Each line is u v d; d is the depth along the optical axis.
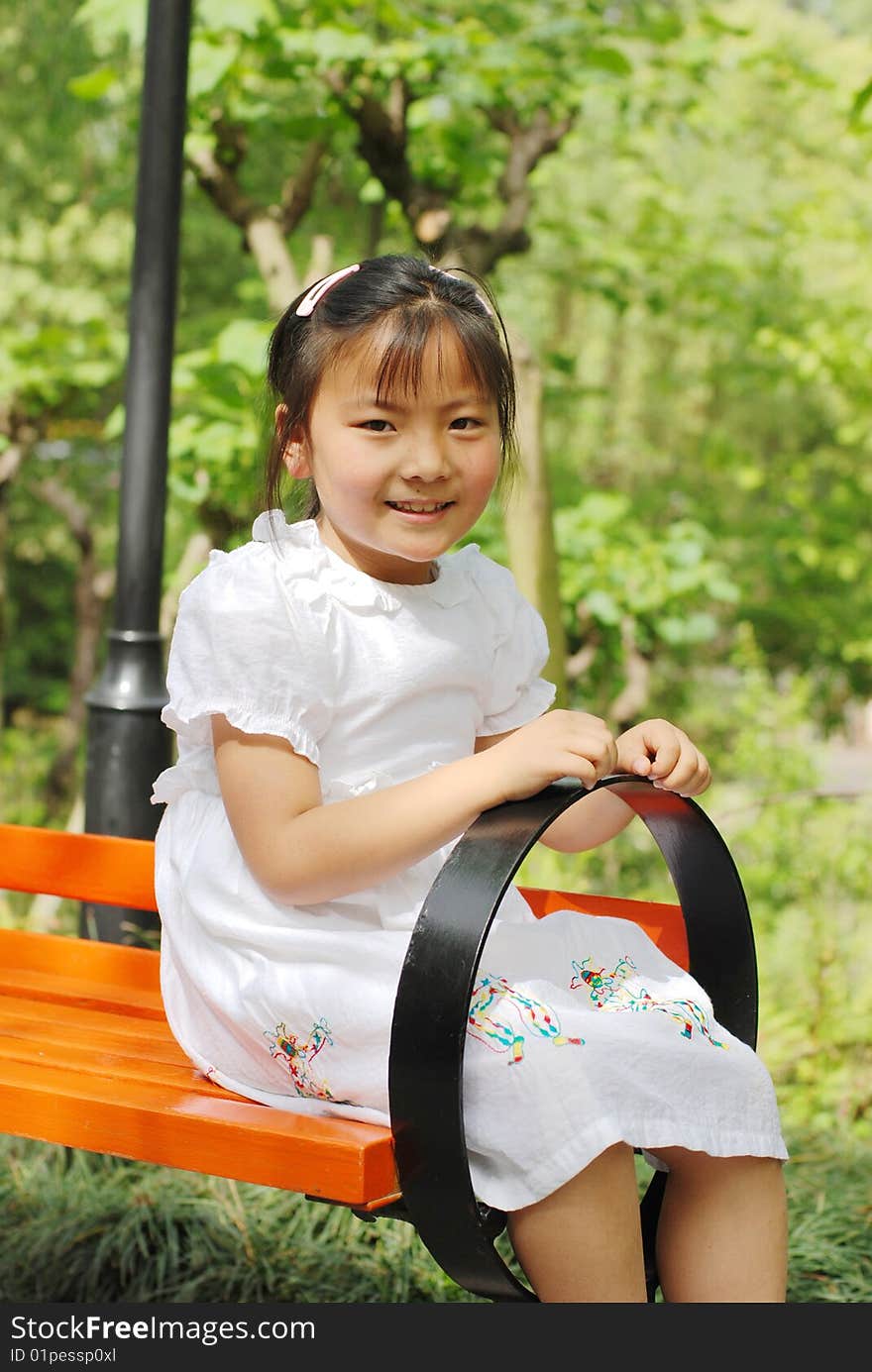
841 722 8.91
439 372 1.46
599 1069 1.29
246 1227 2.37
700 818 1.56
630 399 8.84
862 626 8.48
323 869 1.40
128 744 2.58
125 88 6.82
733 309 7.02
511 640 1.72
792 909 3.83
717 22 5.23
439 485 1.48
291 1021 1.43
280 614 1.50
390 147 4.77
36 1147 2.64
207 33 4.35
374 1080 1.39
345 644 1.54
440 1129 1.24
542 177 6.91
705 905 1.60
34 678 11.80
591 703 6.95
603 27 4.90
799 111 7.71
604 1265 1.28
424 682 1.57
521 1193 1.28
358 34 4.41
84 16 4.26
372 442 1.47
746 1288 1.36
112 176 7.82
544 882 3.66
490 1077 1.30
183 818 1.61
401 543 1.49
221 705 1.46
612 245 6.79
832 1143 2.80
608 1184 1.29
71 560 11.21
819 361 7.26
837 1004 3.34
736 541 8.58
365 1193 1.26
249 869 1.49
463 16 5.00
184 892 1.54
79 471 9.34
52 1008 1.86
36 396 6.91
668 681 8.87
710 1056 1.35
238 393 4.71
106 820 2.58
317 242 4.97
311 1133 1.31
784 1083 3.21
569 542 6.16
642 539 6.42
